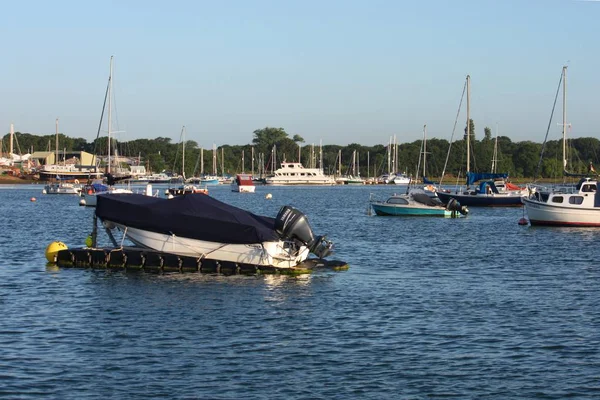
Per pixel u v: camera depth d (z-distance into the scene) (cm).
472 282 4478
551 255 5853
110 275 4500
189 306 3675
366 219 9825
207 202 4712
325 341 3062
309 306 3716
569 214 8362
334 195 18562
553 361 2811
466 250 6172
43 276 4481
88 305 3688
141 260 4678
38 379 2584
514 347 2989
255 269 4581
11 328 3234
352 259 5525
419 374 2658
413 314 3559
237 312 3559
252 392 2475
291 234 4694
